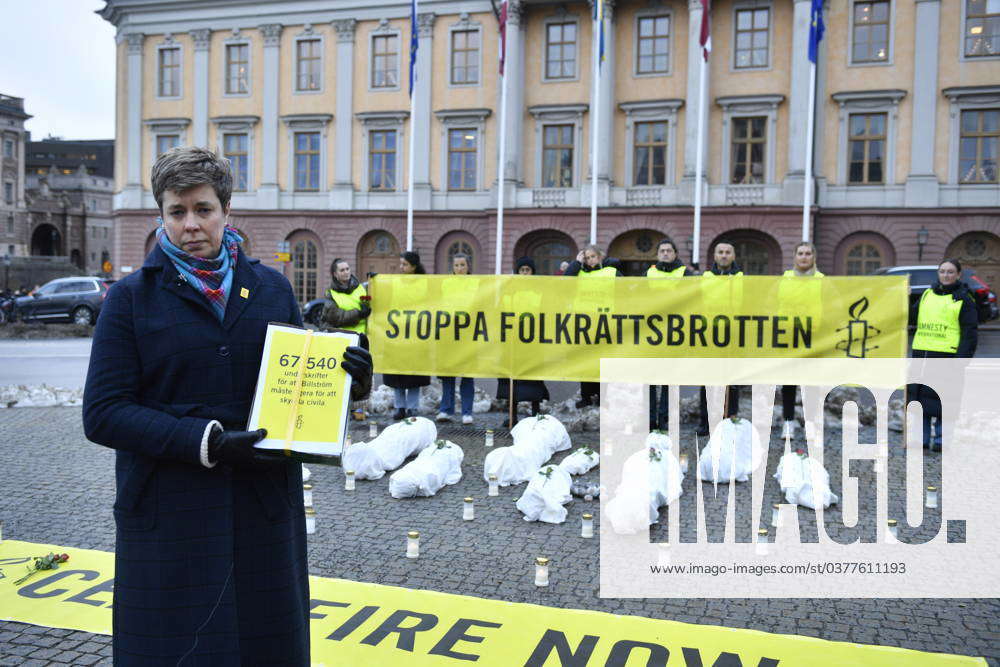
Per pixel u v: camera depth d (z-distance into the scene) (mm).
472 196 35656
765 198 32062
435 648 4027
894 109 31438
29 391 11789
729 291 8234
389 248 37094
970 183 31141
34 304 28766
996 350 21016
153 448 2461
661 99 33156
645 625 4309
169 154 2633
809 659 3943
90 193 104188
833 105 32031
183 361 2584
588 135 33969
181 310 2613
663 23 33531
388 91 36469
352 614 4406
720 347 8289
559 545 5602
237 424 2656
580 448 7855
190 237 2629
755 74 32500
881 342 8016
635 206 33125
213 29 38281
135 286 2592
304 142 37750
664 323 8383
